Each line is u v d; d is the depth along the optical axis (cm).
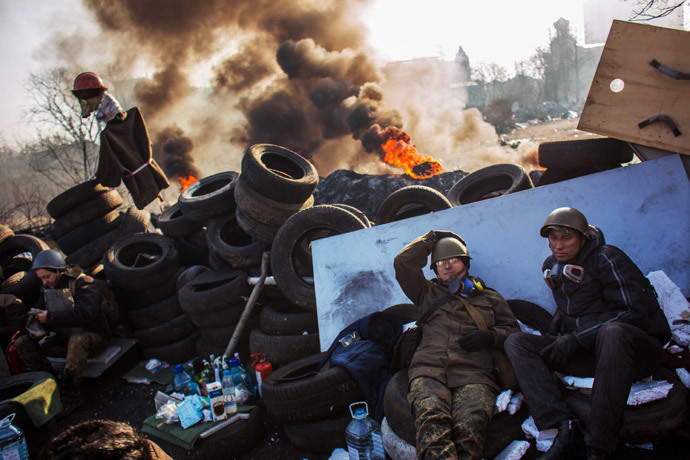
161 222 777
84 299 551
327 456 386
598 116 448
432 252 361
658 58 420
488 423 292
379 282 468
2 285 698
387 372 388
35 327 548
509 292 430
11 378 487
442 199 649
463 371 308
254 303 574
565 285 312
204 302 579
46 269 547
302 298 532
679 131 421
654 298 289
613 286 290
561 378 302
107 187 818
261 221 634
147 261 758
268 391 407
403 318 432
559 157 518
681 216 414
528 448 287
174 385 542
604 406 260
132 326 652
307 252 623
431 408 283
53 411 447
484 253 441
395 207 670
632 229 421
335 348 429
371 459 342
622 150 491
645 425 274
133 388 575
